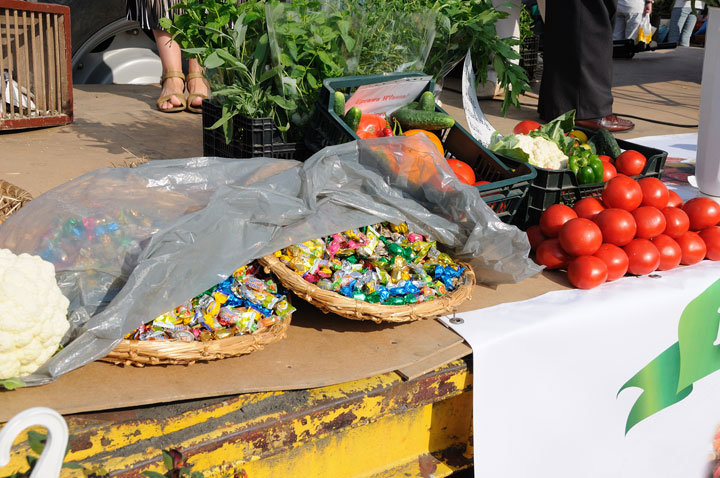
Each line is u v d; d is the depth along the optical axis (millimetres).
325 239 2135
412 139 2295
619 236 2408
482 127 3148
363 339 2031
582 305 2236
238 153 2914
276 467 1827
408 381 1900
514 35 5504
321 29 2844
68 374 1721
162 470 1576
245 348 1812
